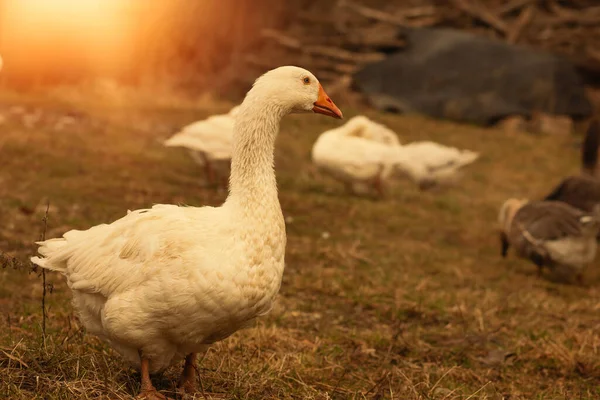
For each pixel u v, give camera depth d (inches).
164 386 179.6
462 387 214.8
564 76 764.0
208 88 765.3
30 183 385.1
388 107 738.8
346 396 197.9
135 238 158.4
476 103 741.9
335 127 646.5
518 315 290.4
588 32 854.5
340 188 482.9
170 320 155.9
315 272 313.6
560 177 583.8
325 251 344.5
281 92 171.5
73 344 195.8
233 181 167.5
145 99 656.4
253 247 159.3
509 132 706.8
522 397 214.8
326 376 211.5
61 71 696.4
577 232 338.0
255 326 240.4
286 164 529.0
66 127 522.9
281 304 273.0
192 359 175.8
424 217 440.5
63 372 173.3
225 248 156.9
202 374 190.2
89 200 372.8
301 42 828.0
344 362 227.0
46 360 178.5
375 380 214.1
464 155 490.9
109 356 190.5
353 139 463.5
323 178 505.7
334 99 758.5
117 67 738.2
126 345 163.6
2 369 170.9
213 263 154.4
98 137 512.4
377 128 486.9
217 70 800.3
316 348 232.4
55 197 367.9
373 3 897.5
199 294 153.4
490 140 673.0
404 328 266.5
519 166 607.2
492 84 753.6
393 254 359.9
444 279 333.7
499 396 211.2
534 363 243.8
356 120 484.1
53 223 327.0
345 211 427.5
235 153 168.2
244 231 159.8
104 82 676.7
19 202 349.1
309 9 888.3
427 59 765.3
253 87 171.8
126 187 406.3
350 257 343.3
